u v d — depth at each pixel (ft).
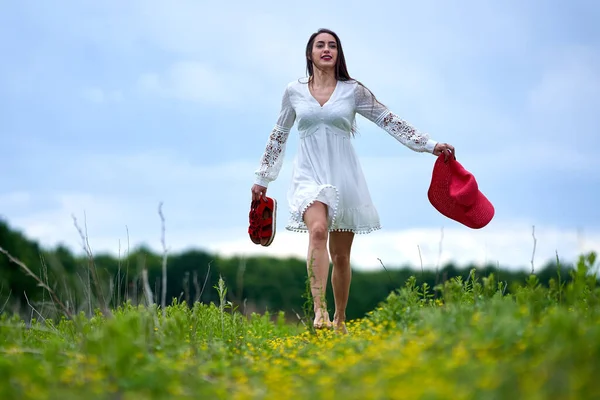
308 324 23.11
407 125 27.35
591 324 16.47
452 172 27.32
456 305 19.13
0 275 96.02
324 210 25.82
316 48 27.09
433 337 16.65
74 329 23.35
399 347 16.83
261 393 15.33
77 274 24.64
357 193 26.58
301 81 27.55
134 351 16.38
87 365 16.34
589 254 18.71
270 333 30.42
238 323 24.27
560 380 13.23
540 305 18.17
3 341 21.33
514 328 16.03
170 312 24.99
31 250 103.50
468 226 27.53
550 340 14.96
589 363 13.93
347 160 26.86
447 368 14.12
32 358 18.43
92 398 14.57
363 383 14.42
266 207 28.35
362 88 27.32
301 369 17.35
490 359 14.71
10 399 14.46
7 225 102.22
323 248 25.23
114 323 16.42
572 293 18.40
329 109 26.63
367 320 22.29
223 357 19.72
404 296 21.54
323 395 13.92
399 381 14.07
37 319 25.29
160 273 98.12
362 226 26.63
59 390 15.20
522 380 13.56
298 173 26.78
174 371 16.38
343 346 18.97
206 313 24.90
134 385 15.14
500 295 21.95
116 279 25.12
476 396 12.89
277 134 28.19
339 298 26.73
